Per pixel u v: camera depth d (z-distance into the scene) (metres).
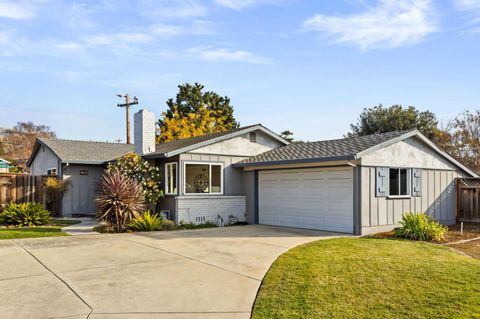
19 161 36.50
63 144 21.11
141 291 5.91
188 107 37.00
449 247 9.47
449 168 15.37
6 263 7.66
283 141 17.42
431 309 4.90
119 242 10.23
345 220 12.30
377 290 5.68
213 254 8.63
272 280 6.35
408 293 5.53
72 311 5.07
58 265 7.51
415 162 13.85
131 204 12.80
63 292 5.84
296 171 14.03
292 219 14.13
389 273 6.57
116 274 6.87
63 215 18.41
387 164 12.73
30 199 17.28
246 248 9.36
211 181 15.22
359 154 11.57
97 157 19.67
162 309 5.16
